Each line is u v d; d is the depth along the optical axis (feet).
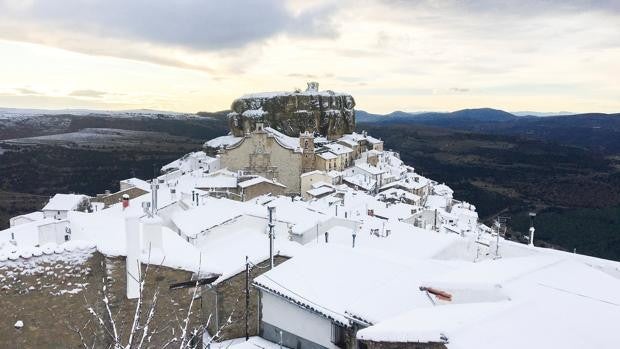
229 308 75.15
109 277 69.97
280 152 395.55
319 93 579.89
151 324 71.10
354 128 612.70
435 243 133.39
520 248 91.20
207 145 524.93
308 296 68.64
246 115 559.79
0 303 65.21
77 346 67.97
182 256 77.41
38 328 66.80
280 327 73.05
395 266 73.87
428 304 60.34
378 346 42.04
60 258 68.80
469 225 301.22
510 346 38.27
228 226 133.59
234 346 71.31
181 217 144.87
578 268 57.31
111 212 155.22
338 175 388.98
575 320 42.88
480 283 50.11
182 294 73.51
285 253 83.56
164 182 337.72
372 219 196.44
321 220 157.99
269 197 279.49
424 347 39.96
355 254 78.13
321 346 67.21
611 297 48.55
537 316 42.96
